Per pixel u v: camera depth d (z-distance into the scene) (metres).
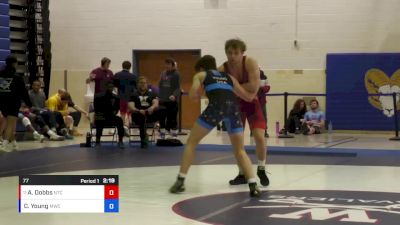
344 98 15.53
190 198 5.84
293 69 15.91
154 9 16.67
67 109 14.41
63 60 17.25
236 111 5.99
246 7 16.11
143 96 11.70
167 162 9.01
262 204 5.47
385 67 15.27
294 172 7.82
